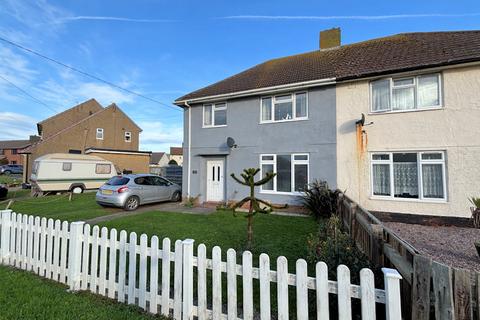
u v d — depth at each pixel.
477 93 8.67
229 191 13.09
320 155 11.12
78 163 19.59
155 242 3.43
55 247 4.32
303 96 11.76
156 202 13.21
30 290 3.86
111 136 34.88
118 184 11.68
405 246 2.76
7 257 5.05
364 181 10.23
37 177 17.72
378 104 10.23
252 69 16.31
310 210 10.09
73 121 35.78
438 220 8.97
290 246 6.02
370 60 11.32
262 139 12.45
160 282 4.32
